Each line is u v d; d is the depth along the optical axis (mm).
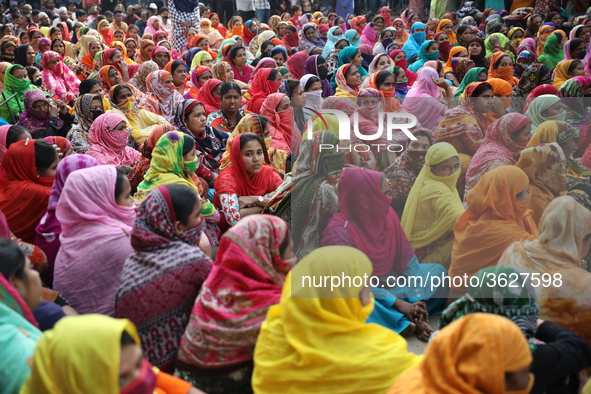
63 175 2871
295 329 1764
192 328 2010
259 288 1987
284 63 8086
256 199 3559
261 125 4078
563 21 10406
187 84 7023
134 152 4559
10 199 3107
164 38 10656
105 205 2580
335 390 1735
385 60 7000
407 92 6227
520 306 1833
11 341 1726
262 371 1812
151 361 2154
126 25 12102
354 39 10125
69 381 1431
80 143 4699
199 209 2258
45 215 2857
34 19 11594
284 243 2045
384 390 1736
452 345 1408
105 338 1453
